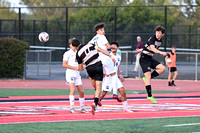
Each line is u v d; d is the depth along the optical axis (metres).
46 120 20.72
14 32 90.00
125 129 18.03
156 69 28.88
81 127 18.53
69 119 21.09
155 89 40.97
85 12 104.00
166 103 28.75
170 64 44.41
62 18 141.00
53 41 84.88
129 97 33.00
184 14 112.75
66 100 30.91
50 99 31.56
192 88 42.19
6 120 20.70
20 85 45.75
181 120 20.73
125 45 91.38
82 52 22.58
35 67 58.41
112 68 25.84
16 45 52.72
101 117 21.88
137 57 52.53
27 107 26.42
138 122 20.06
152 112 23.94
